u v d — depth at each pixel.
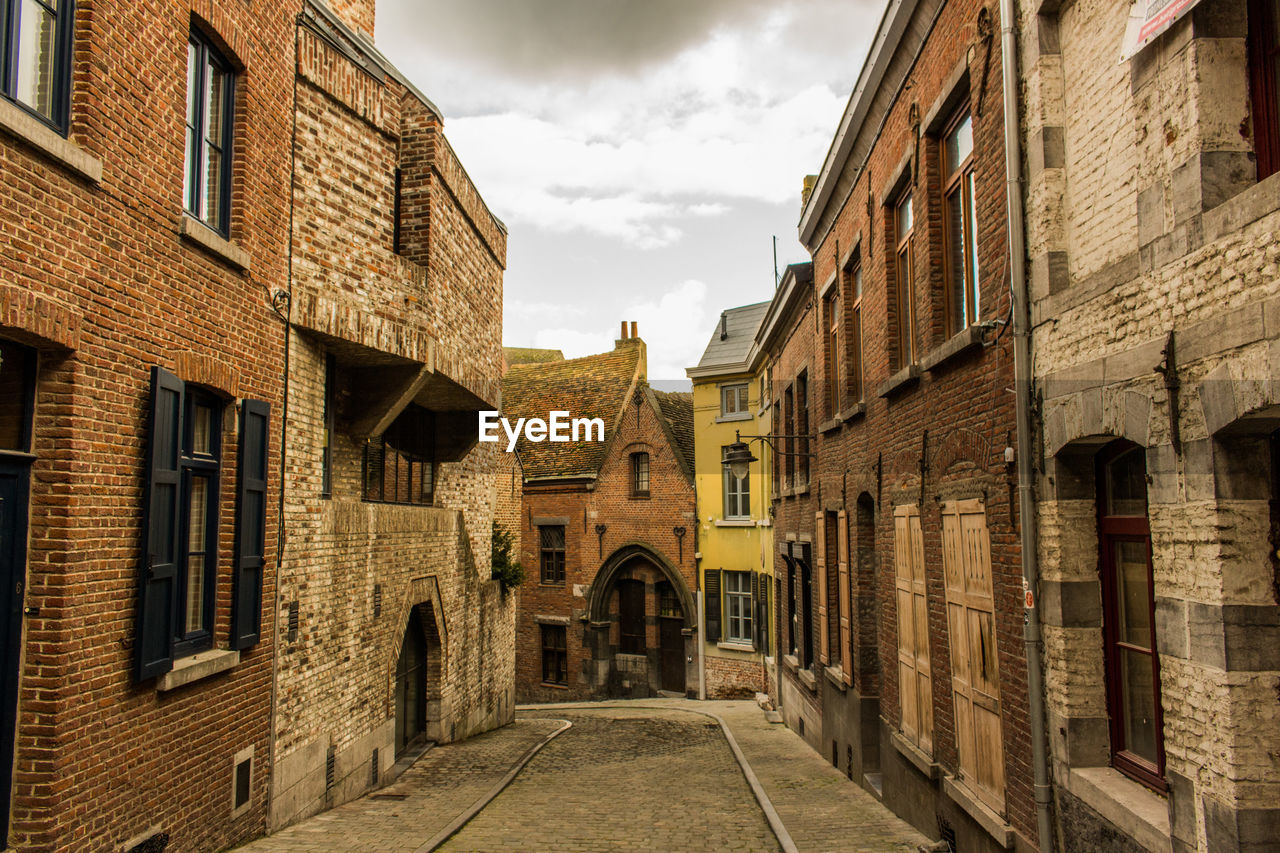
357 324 9.36
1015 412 6.12
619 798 10.71
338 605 9.68
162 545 6.28
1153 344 4.57
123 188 5.86
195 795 6.74
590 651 27.41
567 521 28.31
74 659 5.32
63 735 5.20
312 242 8.88
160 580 6.22
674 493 26.84
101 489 5.61
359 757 10.27
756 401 25.44
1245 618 4.05
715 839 8.45
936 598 8.12
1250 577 4.08
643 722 19.67
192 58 7.08
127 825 5.86
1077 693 5.53
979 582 6.94
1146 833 4.63
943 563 7.91
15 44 5.03
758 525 24.81
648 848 8.07
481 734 16.16
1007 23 6.18
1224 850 4.06
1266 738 3.98
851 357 12.41
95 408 5.56
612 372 31.31
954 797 7.37
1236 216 3.93
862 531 11.68
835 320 13.89
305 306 8.67
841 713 12.82
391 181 10.28
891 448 9.76
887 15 8.88
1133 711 5.33
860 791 11.20
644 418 27.59
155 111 6.25
